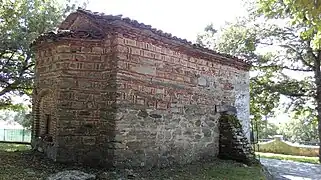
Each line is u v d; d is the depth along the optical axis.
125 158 7.63
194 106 9.87
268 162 15.51
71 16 8.84
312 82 18.94
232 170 9.08
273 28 18.02
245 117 12.16
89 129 7.82
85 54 7.98
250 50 18.38
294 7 5.29
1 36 14.11
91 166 7.66
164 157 8.69
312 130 38.59
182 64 9.48
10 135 23.64
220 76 11.03
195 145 9.84
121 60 7.69
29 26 15.38
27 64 15.61
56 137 7.86
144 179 7.10
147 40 8.32
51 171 7.05
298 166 14.38
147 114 8.25
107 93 7.74
